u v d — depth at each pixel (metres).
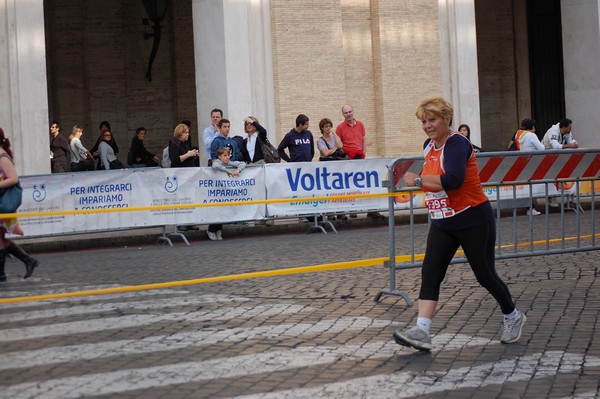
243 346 8.55
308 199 14.73
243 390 7.07
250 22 23.30
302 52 23.80
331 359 8.04
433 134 8.34
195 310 10.34
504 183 12.36
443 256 8.39
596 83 26.28
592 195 13.09
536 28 33.41
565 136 23.42
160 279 13.02
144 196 18.31
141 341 8.79
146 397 6.89
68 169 28.31
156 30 29.30
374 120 24.97
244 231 20.36
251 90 23.28
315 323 9.57
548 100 33.44
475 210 8.36
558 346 8.43
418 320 8.30
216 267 14.17
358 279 12.48
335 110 24.14
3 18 20.95
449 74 25.48
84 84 29.47
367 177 20.48
